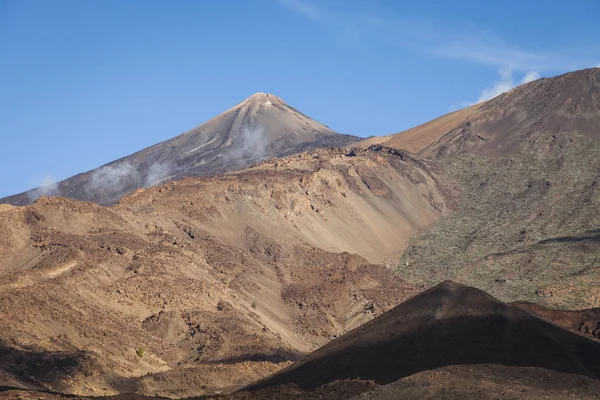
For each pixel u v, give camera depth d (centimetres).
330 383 12206
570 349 12156
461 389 10150
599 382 10519
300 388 12788
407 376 11188
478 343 12475
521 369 10700
